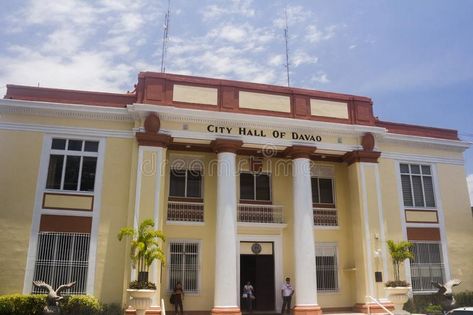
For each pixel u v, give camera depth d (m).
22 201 16.30
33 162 16.73
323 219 20.30
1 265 15.61
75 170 17.06
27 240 15.98
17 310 14.36
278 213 19.66
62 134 17.17
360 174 19.61
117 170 17.30
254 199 19.86
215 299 16.66
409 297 19.31
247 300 17.84
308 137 19.33
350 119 20.23
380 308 18.12
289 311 18.14
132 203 16.72
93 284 16.03
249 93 19.03
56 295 14.43
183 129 17.78
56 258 16.09
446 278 20.44
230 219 17.30
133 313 15.14
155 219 16.56
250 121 18.42
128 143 17.66
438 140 22.03
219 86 18.70
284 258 19.33
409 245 18.16
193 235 18.31
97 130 17.48
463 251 21.23
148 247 15.41
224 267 16.77
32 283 15.64
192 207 18.72
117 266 16.36
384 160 20.98
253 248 19.20
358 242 19.19
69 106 17.20
